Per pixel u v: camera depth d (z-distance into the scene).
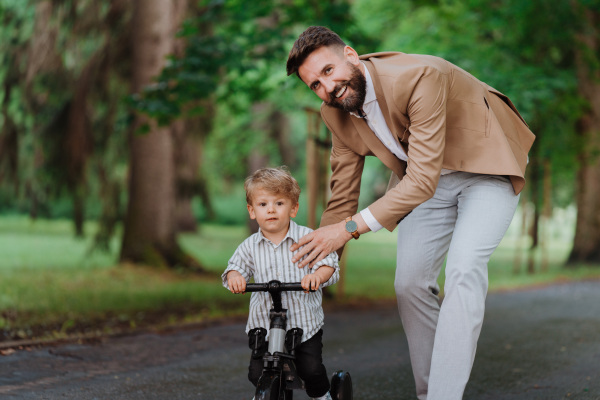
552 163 16.88
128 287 9.82
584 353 5.68
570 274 15.45
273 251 3.07
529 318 7.98
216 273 12.09
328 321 7.46
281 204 3.02
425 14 14.95
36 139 12.66
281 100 13.67
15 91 12.76
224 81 11.20
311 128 8.97
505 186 3.23
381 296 10.34
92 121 12.60
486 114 3.18
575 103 13.91
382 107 3.09
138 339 5.74
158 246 12.06
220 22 9.88
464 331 3.03
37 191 13.96
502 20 12.82
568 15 13.24
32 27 12.67
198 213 33.47
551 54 14.88
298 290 2.84
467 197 3.26
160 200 12.09
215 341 5.88
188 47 8.77
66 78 12.59
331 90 3.00
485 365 5.21
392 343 6.17
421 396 3.59
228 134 23.75
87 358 4.88
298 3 9.65
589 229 17.92
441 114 3.00
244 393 4.21
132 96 8.47
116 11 12.24
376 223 3.03
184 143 14.11
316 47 2.96
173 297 8.90
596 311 8.68
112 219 13.95
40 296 8.34
